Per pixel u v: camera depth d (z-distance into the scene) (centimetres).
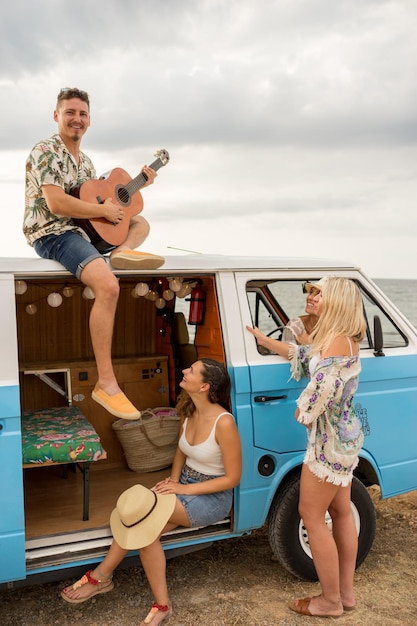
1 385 307
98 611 359
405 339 423
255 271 385
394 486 408
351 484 389
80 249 342
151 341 520
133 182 387
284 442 375
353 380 337
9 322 314
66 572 342
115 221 367
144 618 351
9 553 308
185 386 351
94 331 341
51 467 485
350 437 336
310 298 371
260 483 369
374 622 348
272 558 432
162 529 330
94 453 367
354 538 357
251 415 365
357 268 419
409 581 399
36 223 362
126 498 330
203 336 411
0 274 321
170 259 368
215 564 421
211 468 360
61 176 363
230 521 372
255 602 369
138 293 405
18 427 309
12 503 307
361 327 337
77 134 383
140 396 498
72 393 474
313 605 349
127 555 349
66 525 362
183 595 377
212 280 383
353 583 395
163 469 473
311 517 342
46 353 484
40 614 356
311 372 341
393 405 406
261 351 377
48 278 344
